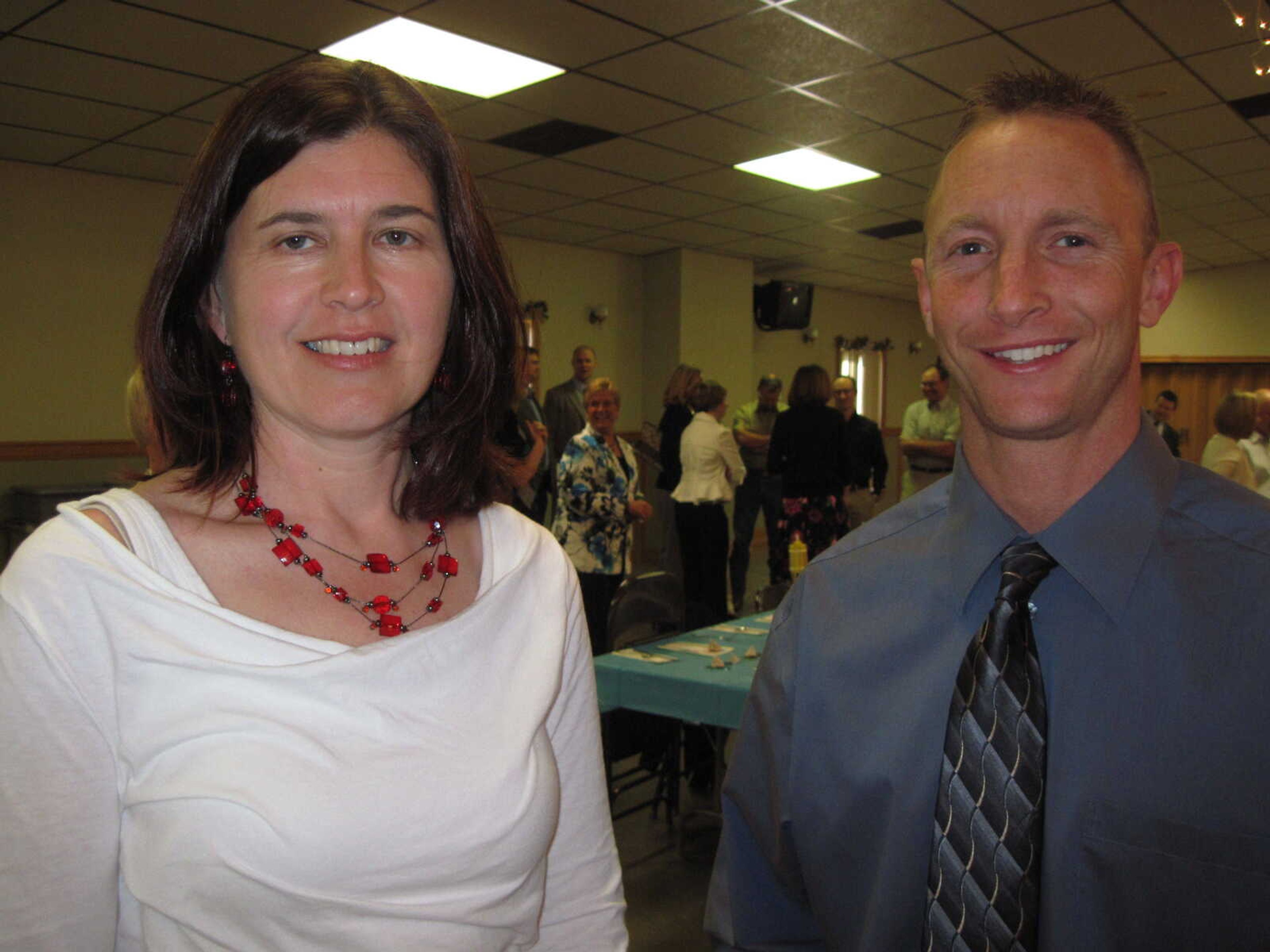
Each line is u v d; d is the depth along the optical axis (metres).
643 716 2.98
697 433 5.41
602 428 4.13
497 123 5.00
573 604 0.98
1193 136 5.34
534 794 0.80
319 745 0.71
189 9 3.49
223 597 0.76
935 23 3.74
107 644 0.68
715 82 4.39
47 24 3.61
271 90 0.77
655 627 3.11
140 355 0.81
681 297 8.55
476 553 0.96
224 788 0.67
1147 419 0.89
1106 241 0.80
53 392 5.61
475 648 0.81
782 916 1.06
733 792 1.08
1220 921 0.76
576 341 8.37
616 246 8.34
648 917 2.55
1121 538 0.83
